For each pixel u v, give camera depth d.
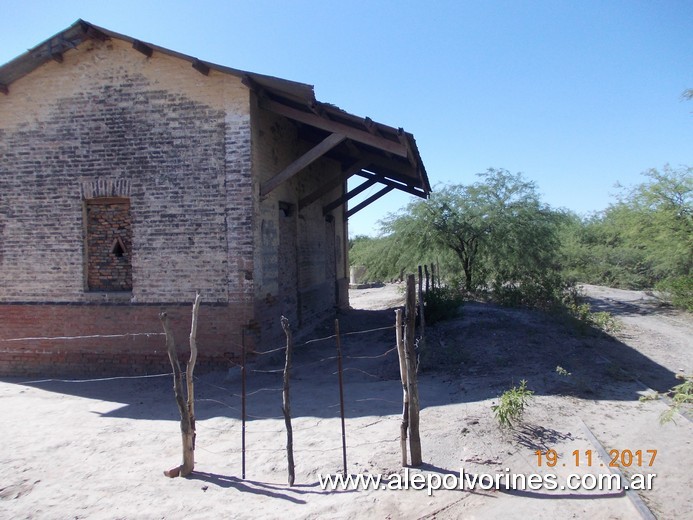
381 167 14.08
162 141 9.58
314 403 7.48
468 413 6.38
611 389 7.36
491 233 18.67
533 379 7.63
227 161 9.33
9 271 10.12
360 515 4.36
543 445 5.48
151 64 9.61
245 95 9.27
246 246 9.28
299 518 4.36
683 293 16.94
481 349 9.41
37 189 10.01
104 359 9.74
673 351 10.33
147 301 9.62
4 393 8.86
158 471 5.38
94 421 7.21
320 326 13.71
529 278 17.62
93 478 5.27
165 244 9.56
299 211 12.52
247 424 6.77
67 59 9.89
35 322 10.01
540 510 4.30
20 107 10.08
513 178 19.19
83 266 9.89
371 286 32.06
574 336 10.79
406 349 5.09
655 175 18.45
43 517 4.52
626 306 17.83
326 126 9.29
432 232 19.06
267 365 9.67
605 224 29.83
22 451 6.05
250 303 9.27
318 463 5.36
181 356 9.48
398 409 6.86
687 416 6.22
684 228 17.88
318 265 14.35
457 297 13.56
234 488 4.95
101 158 9.78
